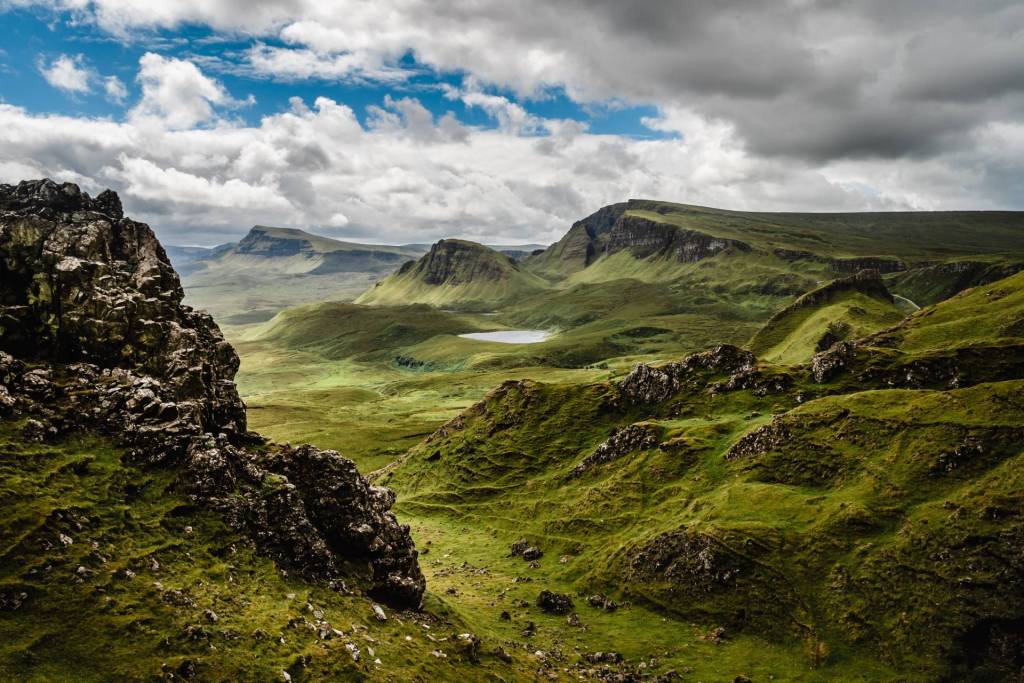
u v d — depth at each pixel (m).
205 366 77.62
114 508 54.34
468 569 121.62
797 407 138.75
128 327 73.38
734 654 85.44
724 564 100.19
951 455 104.25
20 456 53.91
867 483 107.62
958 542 87.94
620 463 149.12
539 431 182.50
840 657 82.00
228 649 45.56
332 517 72.19
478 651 65.38
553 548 128.62
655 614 98.69
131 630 43.69
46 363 67.38
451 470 179.75
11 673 37.53
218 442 70.25
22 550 45.31
